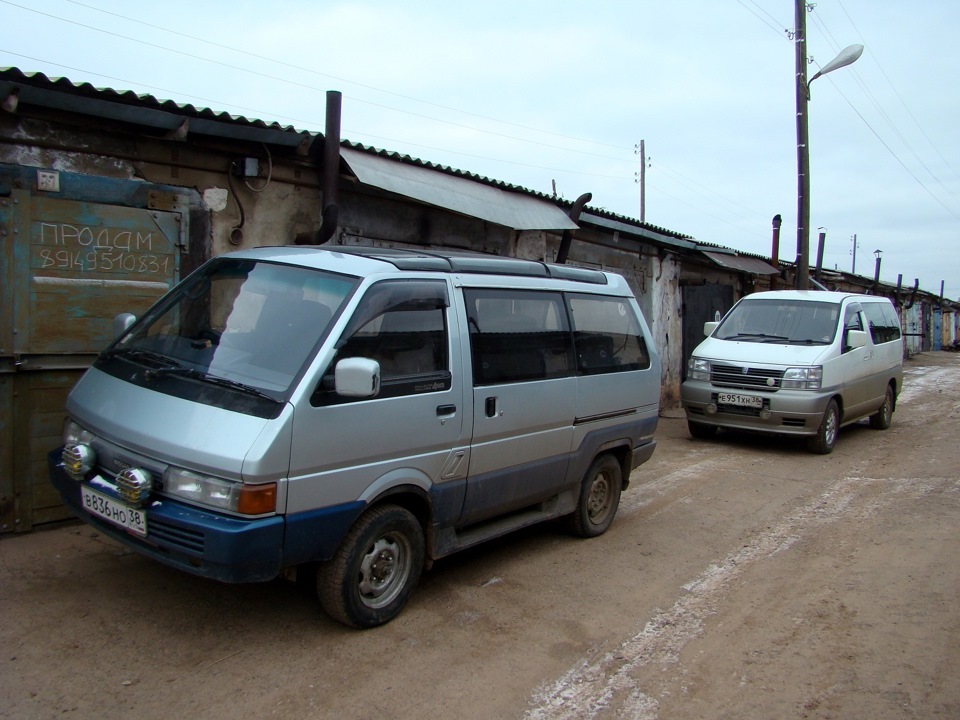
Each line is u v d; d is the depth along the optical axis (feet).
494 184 28.89
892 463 29.94
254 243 21.26
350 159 22.39
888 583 16.76
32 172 16.51
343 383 11.57
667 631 14.24
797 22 49.90
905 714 11.45
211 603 13.97
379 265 13.55
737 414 31.86
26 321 16.57
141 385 12.65
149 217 18.57
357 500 12.50
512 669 12.50
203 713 10.64
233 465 10.90
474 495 14.99
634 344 20.24
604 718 11.22
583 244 37.45
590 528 19.34
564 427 17.19
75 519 17.76
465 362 14.44
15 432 16.60
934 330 139.54
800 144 50.78
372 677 11.91
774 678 12.53
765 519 21.84
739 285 58.75
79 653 11.93
